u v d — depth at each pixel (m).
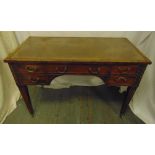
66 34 1.54
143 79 1.42
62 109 1.52
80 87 1.82
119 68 1.07
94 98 1.66
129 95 1.25
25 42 1.31
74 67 1.08
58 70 1.10
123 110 1.38
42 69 1.09
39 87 1.81
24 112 1.47
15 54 1.09
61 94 1.71
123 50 1.17
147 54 1.39
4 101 1.41
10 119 1.39
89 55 1.08
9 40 1.43
